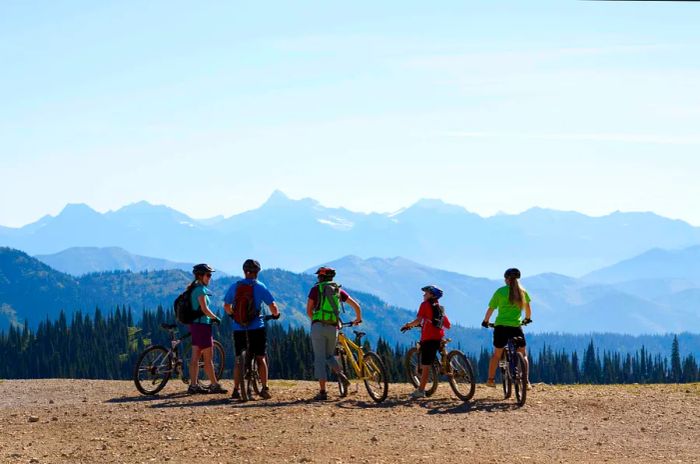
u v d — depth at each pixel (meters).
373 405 16.06
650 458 11.45
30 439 12.87
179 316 17.92
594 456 11.54
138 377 17.80
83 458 11.41
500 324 16.81
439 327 17.03
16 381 21.50
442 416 14.66
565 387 19.67
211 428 13.46
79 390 19.17
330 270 17.16
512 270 16.89
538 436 12.95
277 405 16.08
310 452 11.66
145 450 11.88
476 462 11.05
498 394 17.70
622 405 15.93
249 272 17.08
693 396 17.08
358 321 17.27
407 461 11.06
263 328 17.08
